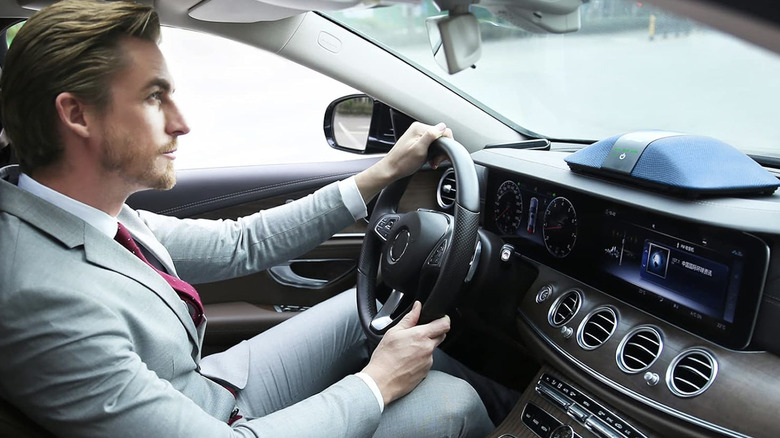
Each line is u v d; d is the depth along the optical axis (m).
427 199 2.05
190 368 1.18
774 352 1.16
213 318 2.06
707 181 1.26
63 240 0.98
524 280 1.72
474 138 2.10
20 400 0.94
